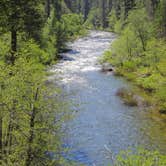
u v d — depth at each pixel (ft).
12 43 82.48
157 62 138.92
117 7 390.83
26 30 88.74
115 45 174.29
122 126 86.89
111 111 98.32
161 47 145.79
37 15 89.10
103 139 78.28
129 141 77.71
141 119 92.07
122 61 166.20
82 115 93.40
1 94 44.14
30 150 44.21
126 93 117.29
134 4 306.76
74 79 136.87
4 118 45.37
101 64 172.55
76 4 504.43
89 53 207.41
